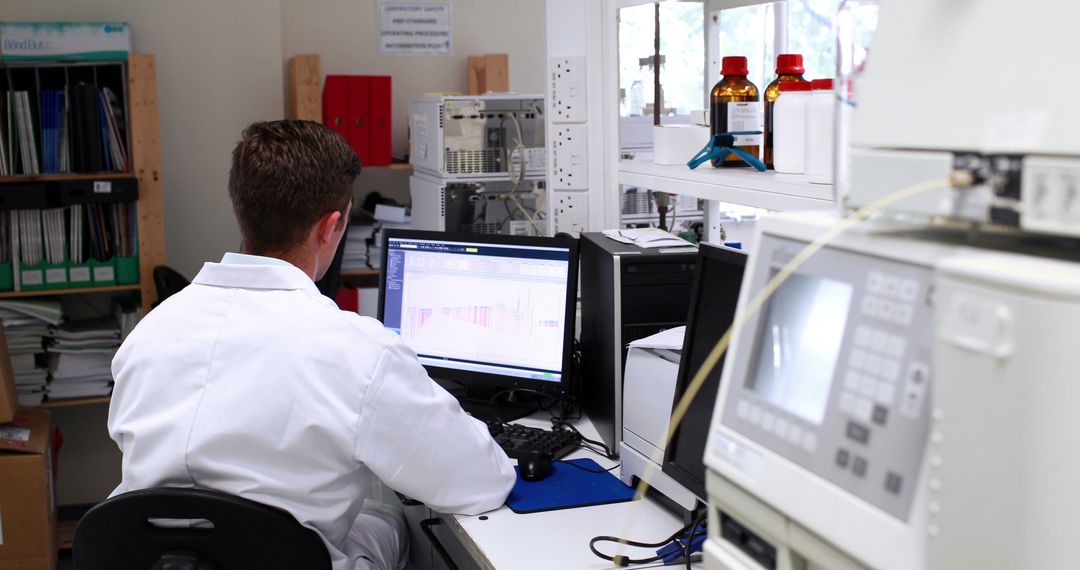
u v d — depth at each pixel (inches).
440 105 124.4
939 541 22.5
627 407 65.8
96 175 131.5
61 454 148.6
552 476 69.2
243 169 61.5
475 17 171.8
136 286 135.9
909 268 24.7
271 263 61.2
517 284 81.4
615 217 97.3
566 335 79.0
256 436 55.4
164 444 56.3
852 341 26.3
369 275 159.5
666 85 103.4
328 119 149.6
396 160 163.5
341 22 165.5
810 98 56.4
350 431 56.2
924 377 23.8
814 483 26.5
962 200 24.3
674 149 81.7
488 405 86.4
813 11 109.4
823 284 27.9
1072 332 19.3
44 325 132.7
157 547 53.8
